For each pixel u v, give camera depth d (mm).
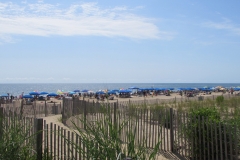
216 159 7930
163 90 81375
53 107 24328
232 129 8094
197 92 81312
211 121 8219
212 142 8062
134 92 79125
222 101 28078
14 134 6238
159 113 9844
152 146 9680
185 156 8930
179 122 9359
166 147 9820
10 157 5988
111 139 5109
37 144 6629
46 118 18031
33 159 6621
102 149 5086
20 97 51688
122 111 10461
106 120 5398
